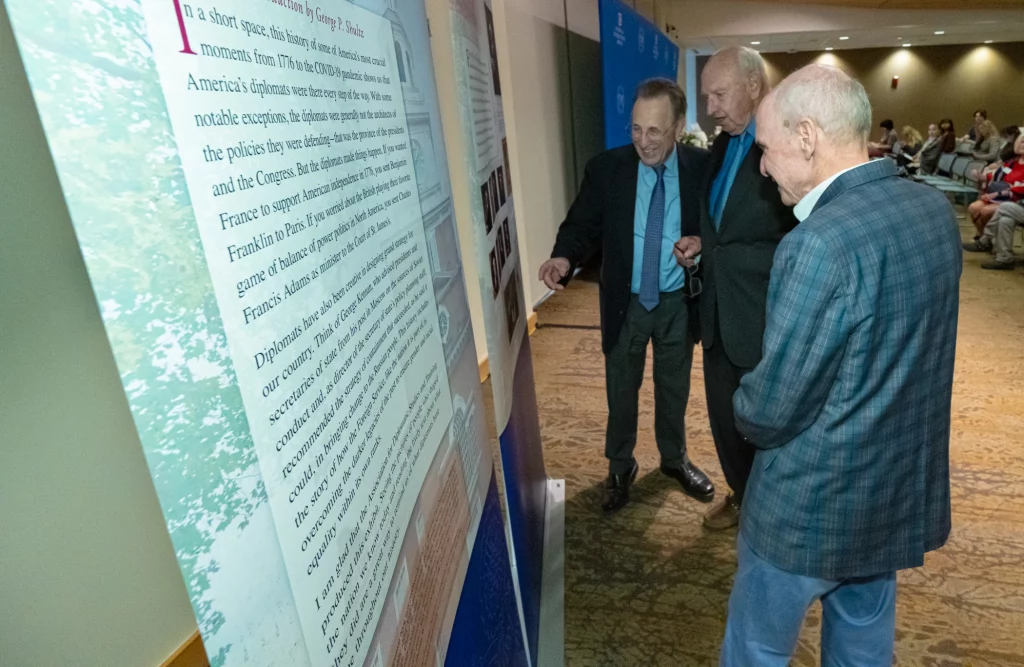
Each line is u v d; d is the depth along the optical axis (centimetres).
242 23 46
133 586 137
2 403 109
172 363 36
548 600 179
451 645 91
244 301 43
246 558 42
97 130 31
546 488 228
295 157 52
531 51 437
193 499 37
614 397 211
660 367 209
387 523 69
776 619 111
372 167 73
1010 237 516
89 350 123
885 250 89
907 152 1040
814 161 100
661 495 230
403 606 72
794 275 92
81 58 30
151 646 142
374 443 67
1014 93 1314
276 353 47
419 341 88
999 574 185
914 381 96
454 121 300
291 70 53
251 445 43
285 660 46
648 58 621
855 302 89
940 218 96
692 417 286
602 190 194
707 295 168
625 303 197
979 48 1298
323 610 52
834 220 91
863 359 92
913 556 106
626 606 180
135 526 136
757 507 109
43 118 28
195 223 38
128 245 33
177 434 36
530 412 198
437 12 278
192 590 37
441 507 92
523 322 196
